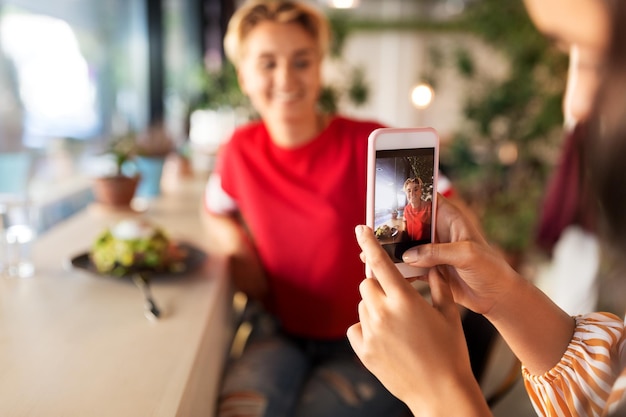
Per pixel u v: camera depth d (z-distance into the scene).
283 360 1.27
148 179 2.19
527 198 3.35
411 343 0.57
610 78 0.46
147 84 3.32
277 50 1.38
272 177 1.40
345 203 1.36
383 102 6.93
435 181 0.67
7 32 1.75
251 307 1.56
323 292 1.38
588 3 0.47
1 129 1.71
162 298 1.10
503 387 1.08
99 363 0.81
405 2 6.67
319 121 1.48
